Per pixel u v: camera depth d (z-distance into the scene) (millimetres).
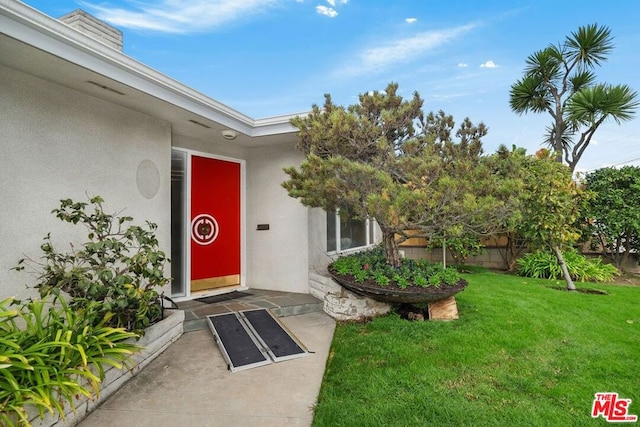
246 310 5125
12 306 3408
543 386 3088
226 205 6539
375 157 4711
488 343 3973
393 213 4117
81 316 3078
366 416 2641
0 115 3381
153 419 2668
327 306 5422
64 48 3182
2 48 2980
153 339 3727
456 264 10211
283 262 6508
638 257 8969
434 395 2934
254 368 3557
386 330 4535
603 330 4348
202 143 6152
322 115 4727
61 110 3895
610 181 8422
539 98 10102
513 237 9188
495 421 2564
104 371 2924
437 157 4242
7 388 2178
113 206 4461
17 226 3506
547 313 5023
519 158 5301
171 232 5660
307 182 4512
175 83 4367
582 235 8930
